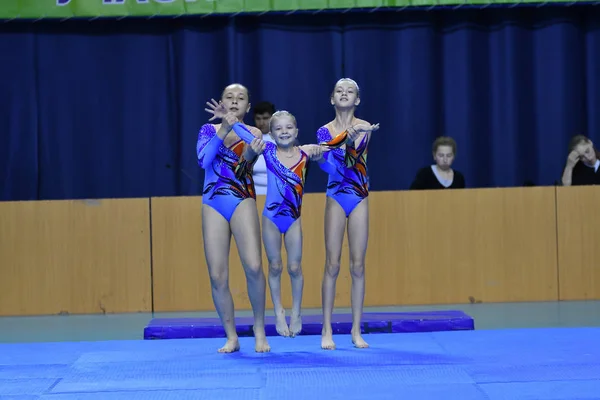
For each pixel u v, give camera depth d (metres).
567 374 8.70
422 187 16.22
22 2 18.27
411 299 14.91
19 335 12.73
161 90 19.70
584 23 19.81
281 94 19.69
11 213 14.89
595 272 15.06
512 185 19.77
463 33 19.69
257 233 10.13
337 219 10.53
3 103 19.38
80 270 14.89
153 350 10.63
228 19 19.41
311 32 19.69
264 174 15.52
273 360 9.77
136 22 19.56
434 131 19.77
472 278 14.95
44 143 19.53
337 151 10.46
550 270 15.04
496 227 14.99
